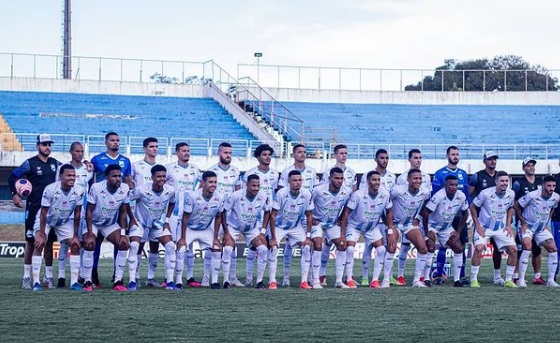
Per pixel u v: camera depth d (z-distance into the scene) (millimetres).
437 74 60750
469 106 47438
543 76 61219
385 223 16359
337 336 9133
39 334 9164
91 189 14688
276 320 10430
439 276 17484
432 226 16562
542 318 10781
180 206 15922
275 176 16500
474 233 16453
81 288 14688
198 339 8859
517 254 17219
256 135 41031
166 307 11773
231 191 16578
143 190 15000
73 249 14609
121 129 40875
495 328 9812
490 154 17234
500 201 16375
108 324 9961
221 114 43469
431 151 42562
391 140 43688
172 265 15078
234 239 15891
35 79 43250
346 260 16141
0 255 25297
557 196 16531
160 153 39031
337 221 16000
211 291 14492
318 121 44875
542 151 43156
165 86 44906
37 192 14812
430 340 8891
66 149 37281
